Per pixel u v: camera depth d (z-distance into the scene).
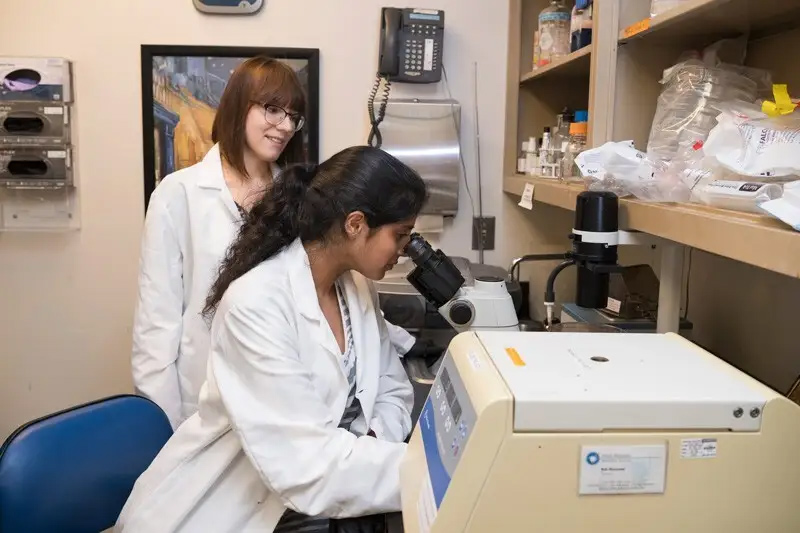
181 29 2.38
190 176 1.84
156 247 1.80
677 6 1.14
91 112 2.40
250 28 2.39
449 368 0.91
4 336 2.51
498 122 2.51
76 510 1.25
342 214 1.14
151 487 1.22
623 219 1.21
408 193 1.15
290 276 1.18
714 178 1.05
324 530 1.20
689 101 1.30
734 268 1.48
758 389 0.76
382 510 1.03
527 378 0.78
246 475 1.17
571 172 1.72
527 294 2.55
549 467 0.72
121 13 2.36
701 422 0.73
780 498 0.75
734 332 1.48
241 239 1.25
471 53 2.46
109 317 2.51
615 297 1.62
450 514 0.72
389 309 1.88
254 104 1.80
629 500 0.73
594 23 1.46
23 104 2.33
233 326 1.11
